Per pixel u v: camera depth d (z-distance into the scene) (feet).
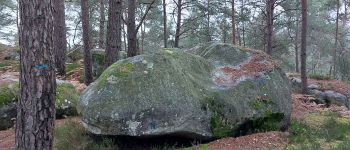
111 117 21.54
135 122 21.67
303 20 49.60
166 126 22.16
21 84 16.78
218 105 24.44
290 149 22.35
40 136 16.72
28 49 16.55
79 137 23.39
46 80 16.85
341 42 106.11
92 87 23.76
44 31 16.78
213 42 32.68
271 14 63.57
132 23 41.83
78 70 59.41
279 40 93.30
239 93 25.94
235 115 24.88
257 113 25.93
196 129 23.11
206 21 92.94
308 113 34.68
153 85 22.82
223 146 23.36
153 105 22.06
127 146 22.86
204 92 24.56
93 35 94.22
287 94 28.91
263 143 24.18
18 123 16.92
